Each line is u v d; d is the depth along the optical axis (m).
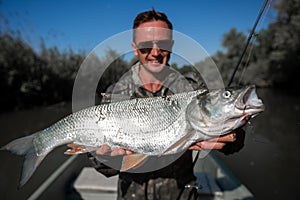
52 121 4.74
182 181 0.83
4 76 5.54
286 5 9.07
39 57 6.43
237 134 0.79
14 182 2.29
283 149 3.25
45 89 6.18
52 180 1.30
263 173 2.60
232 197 1.31
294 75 9.90
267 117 5.64
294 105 7.53
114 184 1.40
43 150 0.89
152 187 0.82
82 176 1.51
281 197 2.24
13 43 6.07
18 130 4.32
